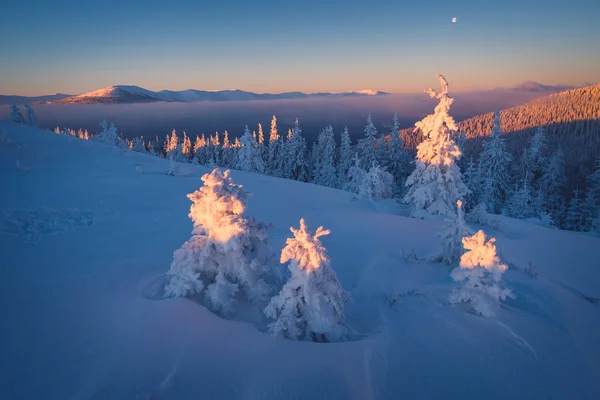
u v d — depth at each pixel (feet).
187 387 14.07
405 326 19.67
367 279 28.50
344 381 14.85
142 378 14.46
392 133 142.82
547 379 15.51
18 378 14.16
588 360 17.15
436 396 14.35
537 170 158.92
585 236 47.88
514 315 19.86
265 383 14.44
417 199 54.80
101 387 13.85
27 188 49.83
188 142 298.76
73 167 68.39
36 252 28.14
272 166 203.31
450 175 52.90
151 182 63.16
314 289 17.79
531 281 26.63
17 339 16.63
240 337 17.47
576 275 31.42
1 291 21.18
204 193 21.52
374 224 47.67
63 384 13.97
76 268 25.38
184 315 18.66
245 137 162.91
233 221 20.86
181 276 20.95
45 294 21.20
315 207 59.41
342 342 17.63
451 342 17.89
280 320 18.07
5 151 69.00
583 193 155.74
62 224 36.09
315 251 17.42
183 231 37.01
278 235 40.34
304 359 16.05
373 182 70.18
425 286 25.70
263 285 21.80
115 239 32.91
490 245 19.83
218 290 20.33
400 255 34.68
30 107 132.26
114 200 48.26
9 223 34.27
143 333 17.40
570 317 21.13
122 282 23.34
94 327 17.88
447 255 30.89
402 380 15.15
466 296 20.42
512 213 131.64
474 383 15.12
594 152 223.10
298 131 180.75
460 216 30.27
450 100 52.37
